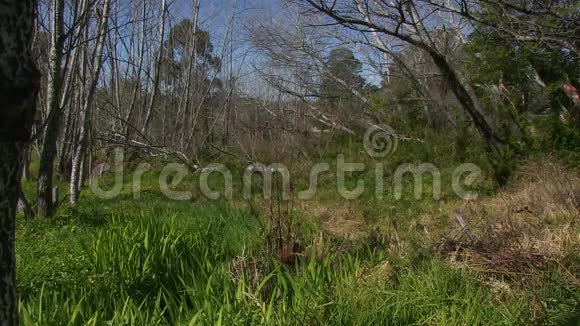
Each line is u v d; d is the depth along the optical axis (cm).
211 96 2453
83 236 716
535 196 770
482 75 1205
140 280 454
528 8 1112
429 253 484
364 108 1564
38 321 325
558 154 1077
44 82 1502
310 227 659
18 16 188
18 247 675
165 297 406
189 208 942
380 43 1383
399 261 467
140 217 594
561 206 683
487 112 1236
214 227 659
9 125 190
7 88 187
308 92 1708
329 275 414
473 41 1231
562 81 1188
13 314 200
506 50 1173
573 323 341
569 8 1037
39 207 924
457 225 637
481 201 965
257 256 479
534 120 1176
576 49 1148
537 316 360
